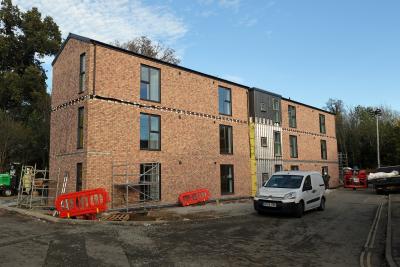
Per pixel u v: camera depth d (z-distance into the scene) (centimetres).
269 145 2577
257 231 1093
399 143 4106
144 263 710
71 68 1702
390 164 4584
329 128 3516
